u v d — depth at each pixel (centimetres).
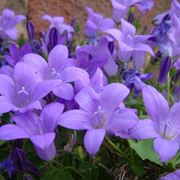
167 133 14
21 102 14
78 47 18
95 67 16
